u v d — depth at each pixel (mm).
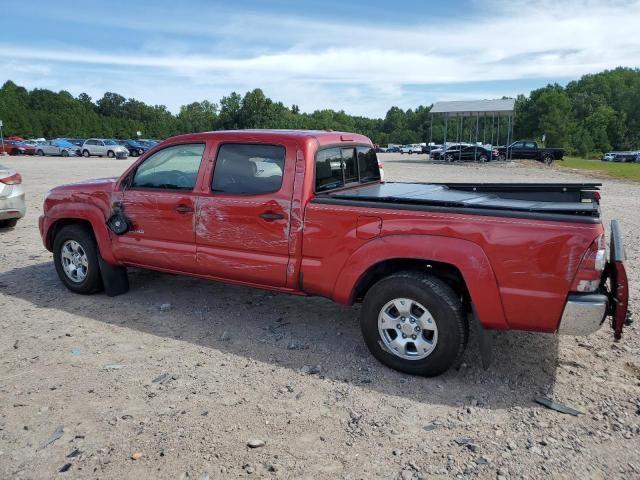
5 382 3939
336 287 4246
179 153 5059
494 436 3277
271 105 101188
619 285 3441
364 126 172625
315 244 4297
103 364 4242
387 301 4031
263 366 4238
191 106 144750
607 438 3250
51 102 128250
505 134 98562
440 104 41844
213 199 4766
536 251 3518
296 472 2941
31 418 3457
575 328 3510
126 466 2980
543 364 4258
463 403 3678
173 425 3385
